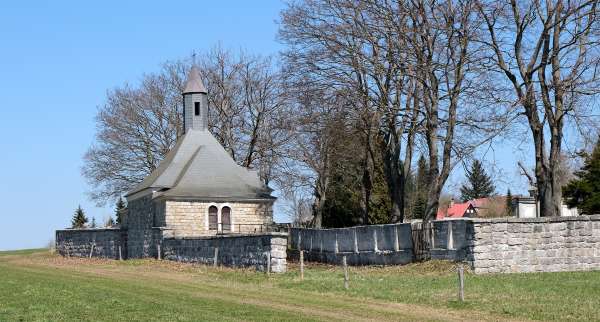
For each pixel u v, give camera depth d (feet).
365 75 140.67
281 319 62.39
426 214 131.23
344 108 141.28
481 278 91.86
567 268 100.78
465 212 282.36
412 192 238.27
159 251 156.97
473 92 126.62
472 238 98.84
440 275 99.09
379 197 205.36
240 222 176.04
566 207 192.24
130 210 191.83
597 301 69.77
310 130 153.28
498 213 251.39
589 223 102.17
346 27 134.72
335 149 179.93
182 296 81.10
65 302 73.31
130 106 240.53
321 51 139.64
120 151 240.53
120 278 110.83
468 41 124.16
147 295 81.76
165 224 167.84
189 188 172.86
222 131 233.96
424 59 128.06
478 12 123.03
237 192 176.55
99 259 178.50
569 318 61.46
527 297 73.46
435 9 127.34
